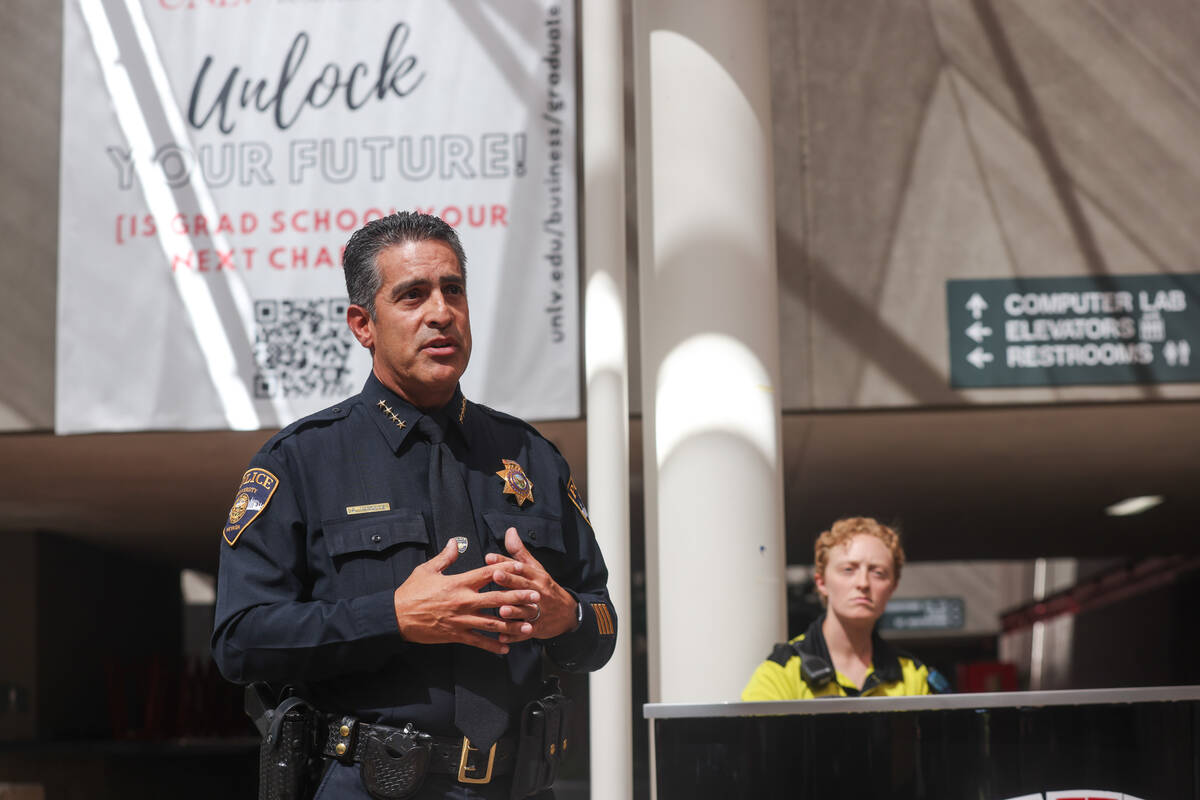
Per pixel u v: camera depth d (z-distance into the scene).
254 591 2.03
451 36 5.96
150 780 10.22
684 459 4.73
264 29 6.00
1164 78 6.01
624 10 5.91
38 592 10.02
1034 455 7.71
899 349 5.99
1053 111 6.03
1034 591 23.53
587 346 5.00
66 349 5.95
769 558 4.69
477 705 2.04
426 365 2.13
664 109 4.98
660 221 4.95
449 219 5.90
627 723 4.68
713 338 4.81
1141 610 16.86
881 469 8.22
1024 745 2.33
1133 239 5.96
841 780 2.30
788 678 3.47
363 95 5.95
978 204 6.02
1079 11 6.07
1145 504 10.05
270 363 5.89
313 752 2.03
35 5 6.09
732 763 2.31
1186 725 2.38
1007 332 5.96
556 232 5.87
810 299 6.03
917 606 25.31
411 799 1.99
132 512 9.36
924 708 2.33
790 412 6.05
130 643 11.90
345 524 2.08
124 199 5.98
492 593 1.95
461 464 2.19
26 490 8.23
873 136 6.07
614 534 4.81
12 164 6.04
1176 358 5.89
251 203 5.95
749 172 4.94
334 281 5.90
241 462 7.30
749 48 5.00
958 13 6.10
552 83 5.92
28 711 9.84
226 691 10.93
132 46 6.02
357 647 1.93
